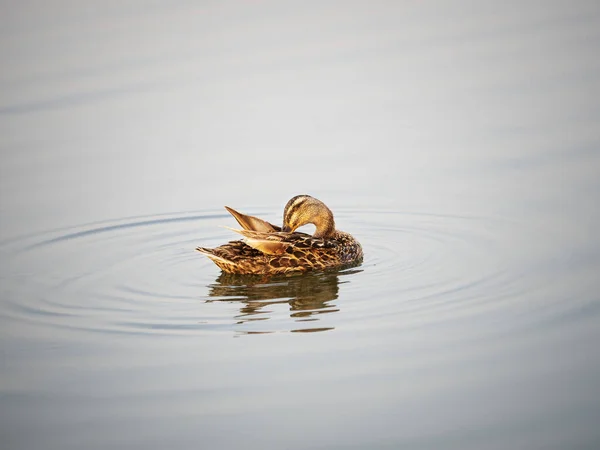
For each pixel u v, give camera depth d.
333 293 17.05
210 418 13.16
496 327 15.29
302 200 19.58
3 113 29.05
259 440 12.64
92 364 14.66
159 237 20.78
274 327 15.66
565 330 15.09
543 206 21.14
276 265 18.11
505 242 19.27
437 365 14.23
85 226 21.47
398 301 16.52
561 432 12.50
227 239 20.56
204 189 23.83
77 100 30.05
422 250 19.28
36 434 12.88
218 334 15.47
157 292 17.45
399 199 22.53
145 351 14.98
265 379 14.05
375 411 13.18
